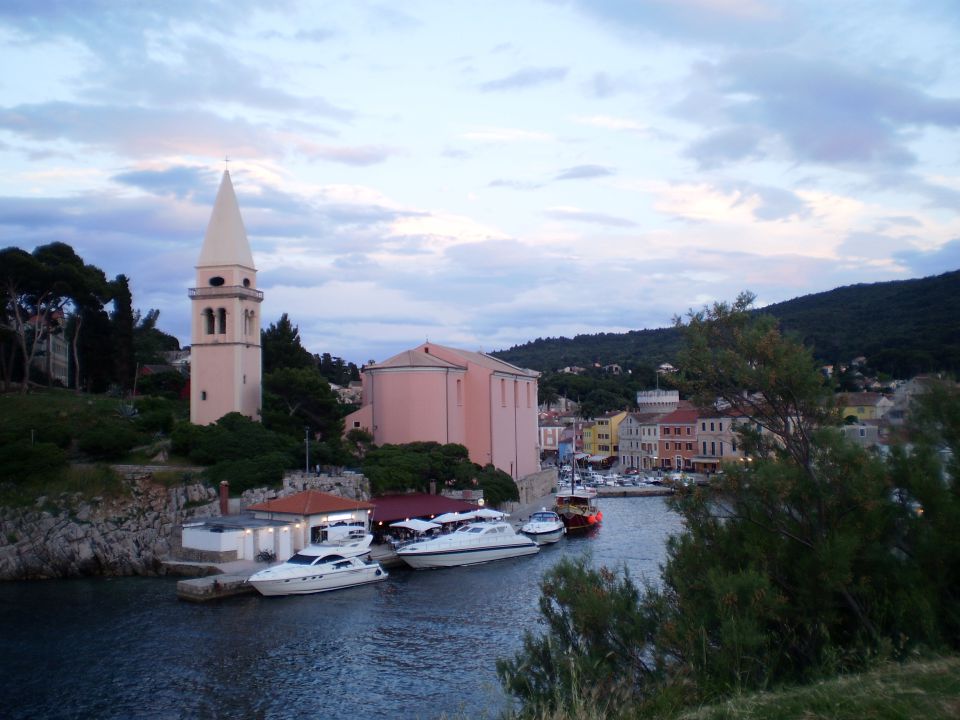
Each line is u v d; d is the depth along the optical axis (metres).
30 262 81.31
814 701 12.73
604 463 159.50
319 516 57.69
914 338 161.25
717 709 13.24
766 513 19.73
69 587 51.31
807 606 17.48
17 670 34.22
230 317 75.62
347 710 29.38
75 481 59.12
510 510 87.62
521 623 41.47
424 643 37.72
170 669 34.25
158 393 104.12
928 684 13.03
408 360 89.81
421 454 77.88
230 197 79.06
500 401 101.94
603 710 14.54
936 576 17.67
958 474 19.14
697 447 134.12
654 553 62.69
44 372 105.06
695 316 21.95
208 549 54.22
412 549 57.06
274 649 37.00
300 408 80.88
